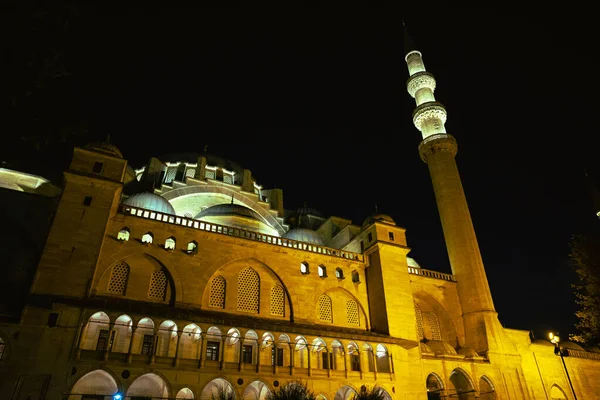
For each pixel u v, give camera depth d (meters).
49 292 30.78
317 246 47.66
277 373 35.56
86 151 37.62
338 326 44.88
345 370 39.00
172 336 34.84
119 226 37.03
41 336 28.61
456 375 47.97
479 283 52.00
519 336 53.34
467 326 50.97
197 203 55.22
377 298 46.91
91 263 33.31
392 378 40.78
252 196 59.66
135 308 32.12
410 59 69.56
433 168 59.66
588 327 50.66
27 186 44.78
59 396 27.33
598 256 47.81
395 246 49.72
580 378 55.34
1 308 33.06
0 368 26.94
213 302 39.16
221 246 41.16
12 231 38.44
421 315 51.84
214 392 34.88
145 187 51.88
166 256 37.91
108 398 30.70
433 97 65.25
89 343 31.59
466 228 55.06
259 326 36.38
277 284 43.47
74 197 35.22
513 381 47.25
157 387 33.25
